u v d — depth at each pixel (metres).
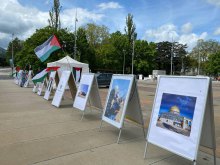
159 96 4.45
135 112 5.74
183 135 3.84
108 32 64.31
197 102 3.78
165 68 86.69
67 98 12.55
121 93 5.67
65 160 4.21
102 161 4.21
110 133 5.97
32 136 5.57
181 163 4.23
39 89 14.48
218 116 8.73
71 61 19.55
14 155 4.39
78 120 7.34
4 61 113.56
